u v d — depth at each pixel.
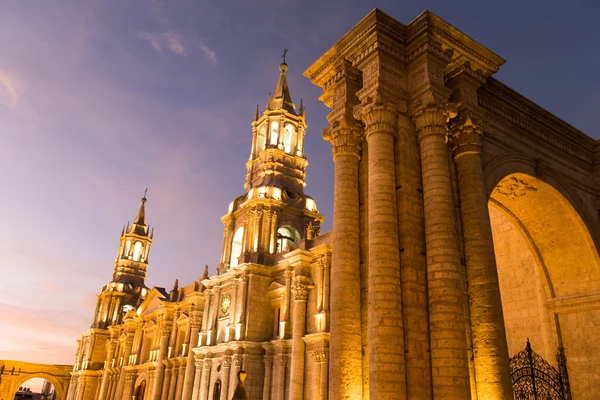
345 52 16.94
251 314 44.22
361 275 15.12
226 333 45.34
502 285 26.75
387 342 12.54
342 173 16.16
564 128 21.81
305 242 42.25
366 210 15.80
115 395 75.25
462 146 16.38
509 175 19.16
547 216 22.38
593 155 23.55
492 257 14.92
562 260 22.84
